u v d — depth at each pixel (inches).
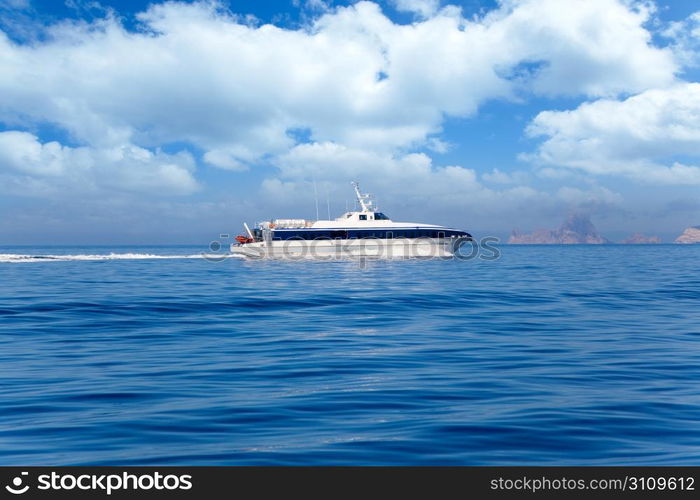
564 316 1047.6
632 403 472.1
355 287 1589.6
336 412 448.1
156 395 501.0
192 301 1235.9
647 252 7012.8
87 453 361.4
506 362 647.1
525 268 2719.0
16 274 2167.8
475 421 422.0
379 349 726.5
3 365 633.0
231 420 427.8
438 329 894.4
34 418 434.6
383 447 368.5
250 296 1339.8
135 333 856.3
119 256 4215.1
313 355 687.1
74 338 813.2
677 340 796.6
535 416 434.3
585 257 4808.1
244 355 688.4
